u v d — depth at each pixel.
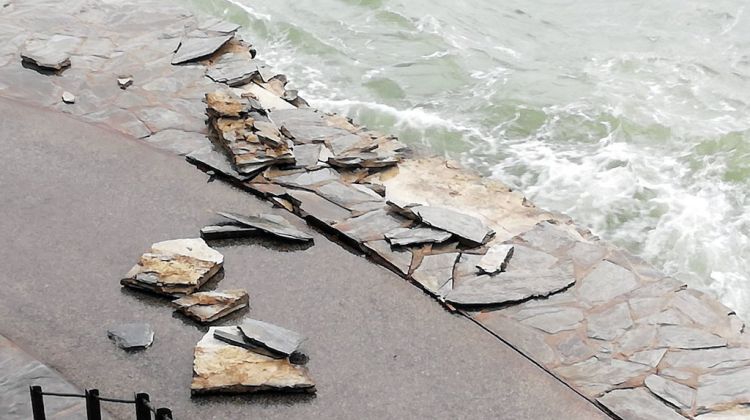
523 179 10.68
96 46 12.03
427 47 14.02
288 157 9.63
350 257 8.47
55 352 7.15
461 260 8.37
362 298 7.95
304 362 7.20
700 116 12.04
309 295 7.96
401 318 7.73
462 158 11.15
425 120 11.91
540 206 10.12
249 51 12.33
